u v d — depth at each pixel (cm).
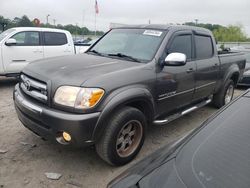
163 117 448
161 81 408
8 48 843
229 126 191
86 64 384
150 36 450
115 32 507
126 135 368
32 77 367
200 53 523
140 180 171
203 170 159
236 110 205
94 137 326
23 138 444
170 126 536
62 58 427
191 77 479
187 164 168
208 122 205
